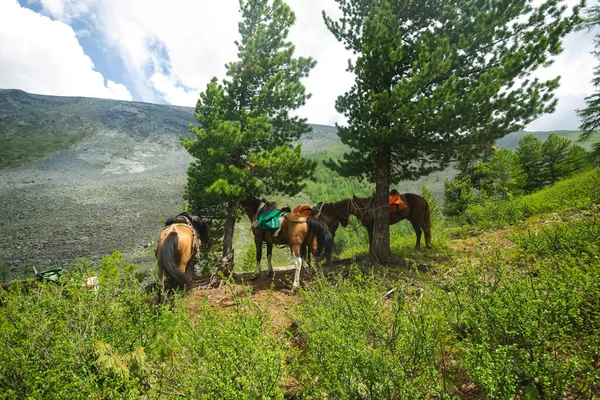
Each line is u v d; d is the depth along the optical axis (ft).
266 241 27.89
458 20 27.32
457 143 25.41
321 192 226.17
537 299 9.41
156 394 9.15
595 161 48.65
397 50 25.59
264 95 33.47
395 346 9.59
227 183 27.71
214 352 8.61
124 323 11.34
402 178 30.94
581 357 8.77
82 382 8.25
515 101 24.14
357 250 44.60
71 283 11.50
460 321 10.58
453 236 43.04
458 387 9.76
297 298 21.89
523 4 24.50
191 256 20.93
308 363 10.61
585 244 16.51
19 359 9.15
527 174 101.04
